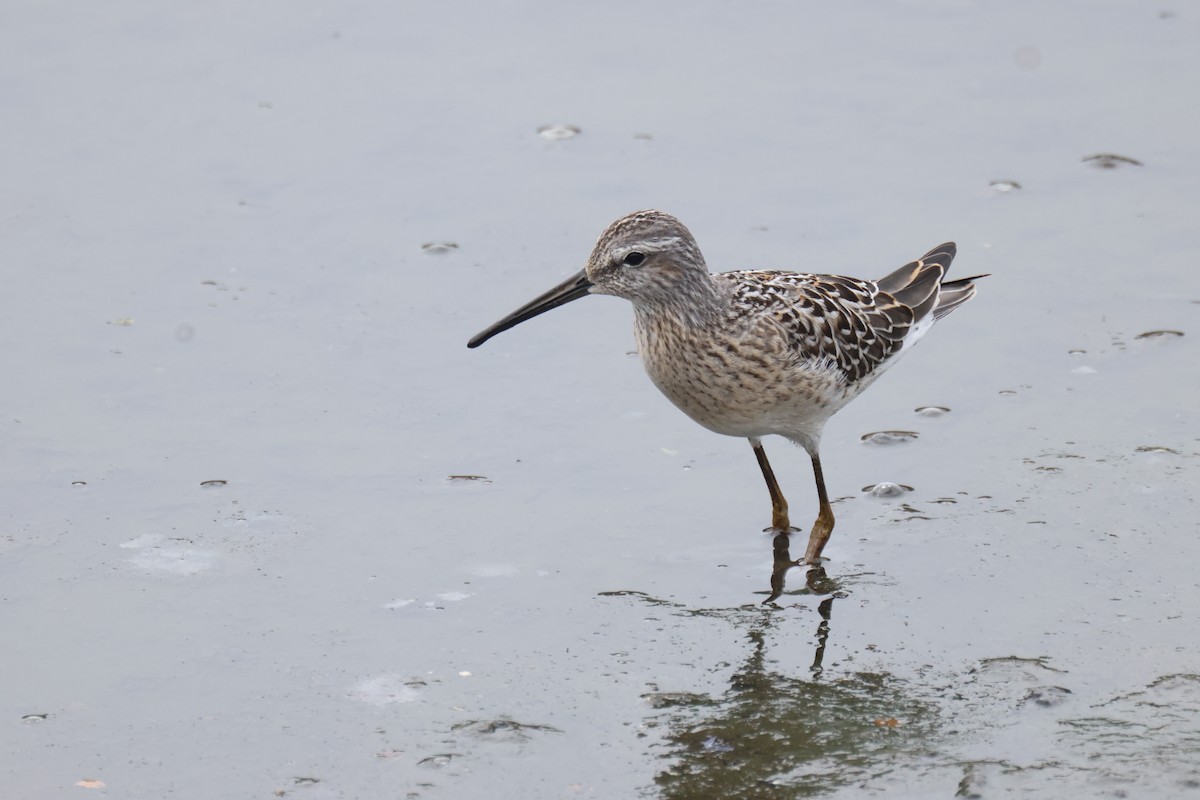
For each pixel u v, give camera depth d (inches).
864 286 492.4
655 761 357.7
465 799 345.7
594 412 523.2
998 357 542.0
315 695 386.3
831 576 435.8
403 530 459.8
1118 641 394.3
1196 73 719.7
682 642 408.2
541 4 794.2
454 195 649.6
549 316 583.8
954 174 653.9
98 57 749.3
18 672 394.9
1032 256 595.8
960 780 344.5
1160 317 552.1
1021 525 450.6
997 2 792.9
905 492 475.5
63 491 474.6
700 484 487.5
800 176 655.8
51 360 543.5
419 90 724.7
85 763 361.1
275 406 522.3
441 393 531.8
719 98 714.8
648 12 789.2
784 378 449.4
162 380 534.3
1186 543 434.6
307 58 751.7
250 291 587.2
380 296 585.3
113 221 629.6
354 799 346.9
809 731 366.6
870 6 791.7
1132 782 338.6
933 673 388.2
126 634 411.2
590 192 649.0
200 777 355.9
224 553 447.5
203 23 780.0
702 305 445.4
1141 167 650.8
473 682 391.2
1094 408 506.9
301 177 661.9
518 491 480.4
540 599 428.5
